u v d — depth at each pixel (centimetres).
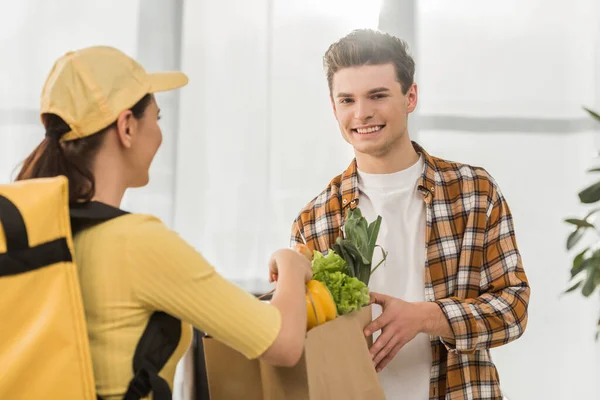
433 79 276
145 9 271
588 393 278
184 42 271
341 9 272
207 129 272
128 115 116
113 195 117
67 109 113
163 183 271
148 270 109
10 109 267
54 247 104
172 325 114
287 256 128
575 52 277
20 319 101
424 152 181
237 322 110
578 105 278
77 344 103
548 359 280
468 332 159
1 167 267
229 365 132
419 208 176
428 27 275
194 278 109
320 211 183
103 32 271
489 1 276
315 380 122
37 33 268
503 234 172
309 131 273
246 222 272
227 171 272
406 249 174
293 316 117
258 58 272
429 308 158
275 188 273
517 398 281
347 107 172
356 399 132
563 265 279
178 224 272
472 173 177
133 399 110
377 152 173
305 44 273
